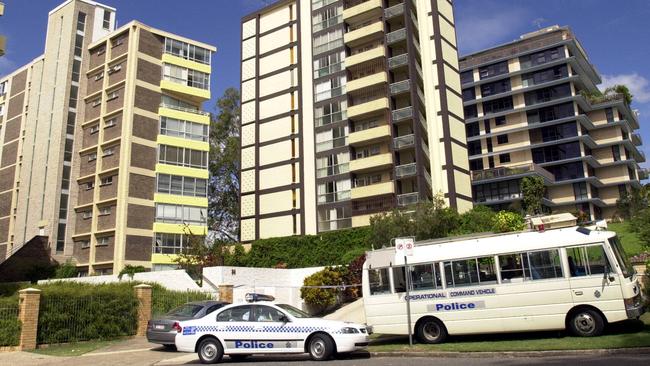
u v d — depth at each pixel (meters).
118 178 47.09
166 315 17.73
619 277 13.38
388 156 44.50
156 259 47.03
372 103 46.19
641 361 10.03
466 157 47.78
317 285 27.88
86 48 54.56
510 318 14.23
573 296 13.73
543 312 13.94
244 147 55.56
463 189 45.72
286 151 51.97
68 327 19.09
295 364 12.81
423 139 45.41
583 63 75.44
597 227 14.27
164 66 52.12
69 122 51.72
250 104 56.22
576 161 69.69
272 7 57.16
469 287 14.79
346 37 49.81
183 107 53.38
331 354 13.49
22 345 17.41
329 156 48.72
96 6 56.34
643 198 50.78
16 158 56.62
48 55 55.97
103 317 20.16
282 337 13.58
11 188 56.09
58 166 50.03
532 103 73.06
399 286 15.65
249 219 53.12
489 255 14.81
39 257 47.16
